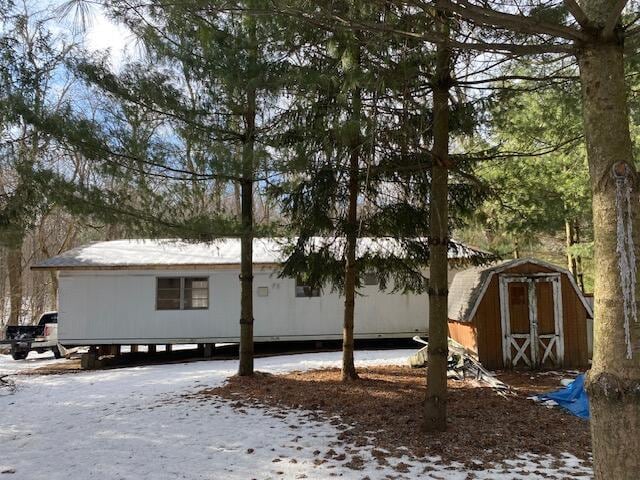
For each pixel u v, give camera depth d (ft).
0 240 24.45
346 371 28.55
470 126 20.70
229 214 27.17
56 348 57.52
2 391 33.30
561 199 28.55
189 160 24.53
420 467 15.57
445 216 18.10
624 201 7.74
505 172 27.91
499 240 36.63
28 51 22.18
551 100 19.80
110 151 22.49
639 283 7.59
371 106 15.23
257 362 40.34
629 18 12.96
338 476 15.11
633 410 7.34
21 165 21.54
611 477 7.43
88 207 21.90
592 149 8.18
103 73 23.16
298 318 47.14
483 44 10.12
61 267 45.70
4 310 93.30
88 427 21.75
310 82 16.88
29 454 18.22
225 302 47.01
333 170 22.67
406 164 21.66
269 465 16.22
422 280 28.71
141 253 49.14
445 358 18.70
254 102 24.52
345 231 26.12
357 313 47.11
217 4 11.76
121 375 38.19
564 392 22.88
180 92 25.27
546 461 15.92
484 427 19.07
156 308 46.83
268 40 21.04
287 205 25.88
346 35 13.46
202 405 24.72
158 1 13.28
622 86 8.18
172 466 16.39
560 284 33.09
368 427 19.65
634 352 7.47
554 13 12.23
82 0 11.37
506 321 32.73
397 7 12.60
